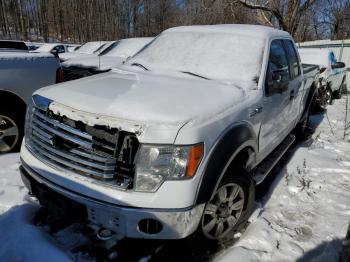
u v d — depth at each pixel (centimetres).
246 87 310
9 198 322
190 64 348
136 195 215
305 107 546
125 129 215
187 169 217
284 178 406
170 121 219
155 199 214
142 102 239
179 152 215
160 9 4431
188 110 234
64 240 269
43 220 292
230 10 1973
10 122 432
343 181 409
